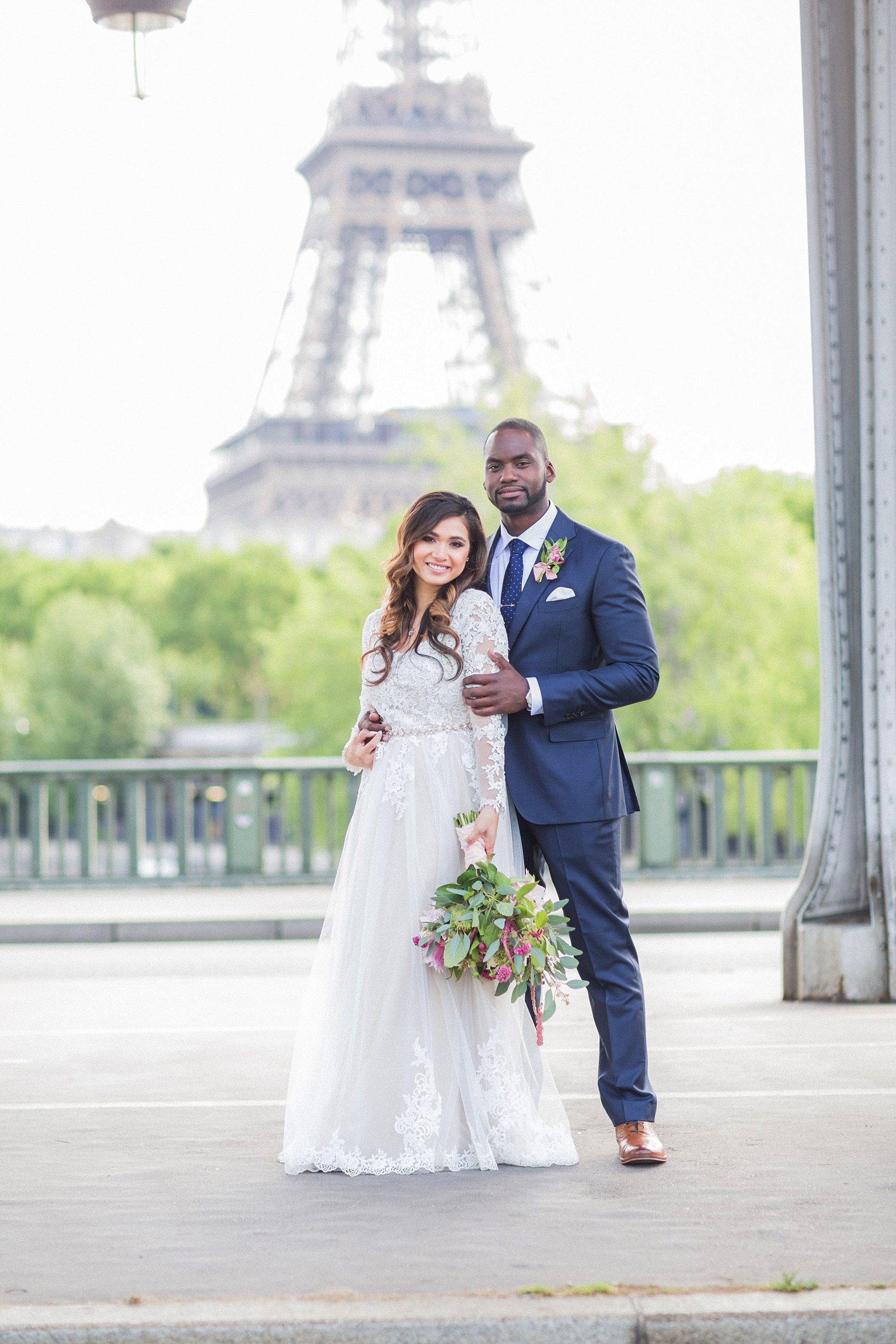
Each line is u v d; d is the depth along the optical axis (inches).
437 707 193.5
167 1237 160.1
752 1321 133.6
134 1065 265.3
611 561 192.7
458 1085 187.9
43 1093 240.5
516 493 194.4
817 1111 218.1
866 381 317.7
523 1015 194.2
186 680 2773.1
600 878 190.2
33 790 584.1
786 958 331.3
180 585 2832.2
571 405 1507.1
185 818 586.9
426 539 192.5
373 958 189.5
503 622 193.9
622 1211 166.9
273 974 401.7
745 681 1405.0
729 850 1196.5
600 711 191.6
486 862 184.4
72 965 419.8
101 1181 184.2
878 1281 143.3
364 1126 186.2
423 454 1573.6
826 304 325.1
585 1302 136.8
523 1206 169.6
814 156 323.6
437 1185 179.8
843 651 331.6
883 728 320.8
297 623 1882.4
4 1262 152.0
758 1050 267.9
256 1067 263.7
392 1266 149.2
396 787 192.4
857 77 314.8
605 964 191.2
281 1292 142.1
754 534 1413.6
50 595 2866.6
